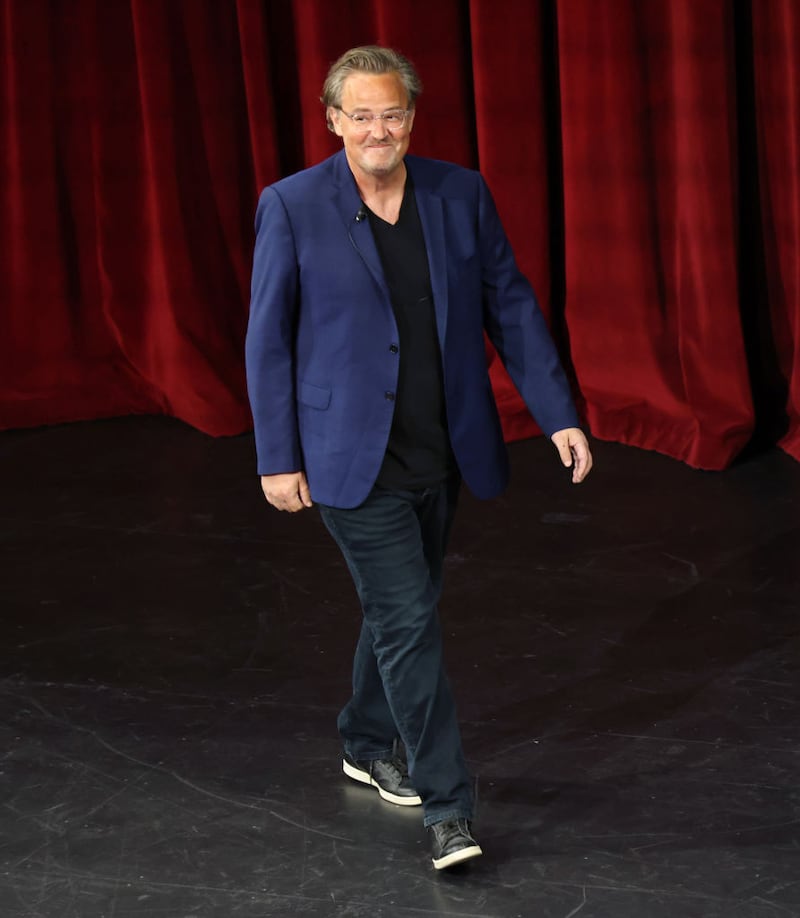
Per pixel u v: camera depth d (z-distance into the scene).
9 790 8.16
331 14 14.83
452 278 7.07
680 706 8.84
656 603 10.43
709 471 13.25
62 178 16.55
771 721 8.59
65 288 16.67
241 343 16.59
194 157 16.08
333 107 6.76
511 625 10.19
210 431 15.64
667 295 14.03
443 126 14.87
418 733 7.14
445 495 7.37
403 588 7.09
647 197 13.88
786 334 13.63
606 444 14.32
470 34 14.69
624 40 13.52
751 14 13.12
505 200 14.60
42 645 10.23
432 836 7.20
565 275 14.91
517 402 14.75
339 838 7.57
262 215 7.12
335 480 7.05
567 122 14.13
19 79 16.16
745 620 10.05
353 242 6.95
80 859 7.44
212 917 6.91
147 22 15.57
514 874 7.17
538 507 12.62
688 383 13.61
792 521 11.91
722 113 12.93
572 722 8.72
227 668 9.73
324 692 9.30
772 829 7.45
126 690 9.44
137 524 12.80
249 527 12.54
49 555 12.10
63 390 16.67
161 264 16.09
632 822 7.59
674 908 6.82
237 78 16.02
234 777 8.23
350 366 7.00
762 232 13.55
